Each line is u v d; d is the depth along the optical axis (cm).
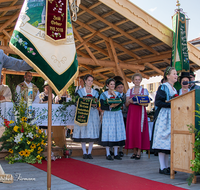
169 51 934
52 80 265
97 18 838
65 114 520
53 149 532
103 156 557
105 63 977
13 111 474
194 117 318
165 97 373
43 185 293
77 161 475
